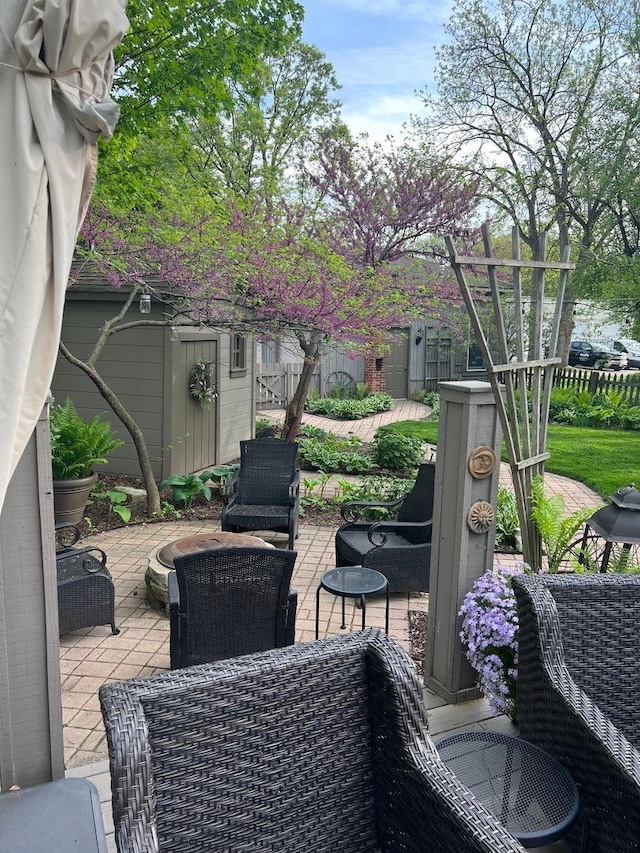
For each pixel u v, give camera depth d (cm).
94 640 356
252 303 579
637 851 153
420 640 367
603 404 1376
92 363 563
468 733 196
